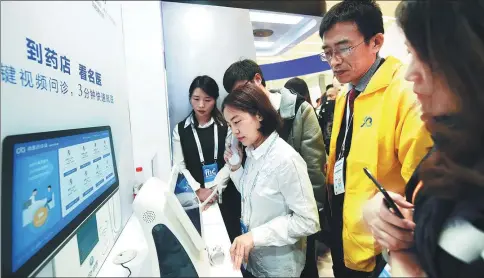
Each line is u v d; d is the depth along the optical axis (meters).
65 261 0.58
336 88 0.97
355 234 0.78
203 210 1.08
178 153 1.34
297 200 0.76
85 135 0.73
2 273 0.40
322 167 0.93
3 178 0.42
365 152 0.74
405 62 0.67
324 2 1.06
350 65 0.75
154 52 1.26
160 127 1.35
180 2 1.20
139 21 1.20
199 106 1.23
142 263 0.76
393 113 0.67
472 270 0.47
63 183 0.59
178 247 0.61
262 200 0.82
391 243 0.59
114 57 1.07
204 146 1.29
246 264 0.87
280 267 0.82
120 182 1.07
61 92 0.65
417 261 0.54
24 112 0.50
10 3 0.47
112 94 1.04
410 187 0.61
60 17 0.65
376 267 0.66
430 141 0.57
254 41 1.17
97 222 0.77
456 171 0.51
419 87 0.54
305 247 0.88
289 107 0.94
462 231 0.49
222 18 1.20
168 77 1.32
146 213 0.59
